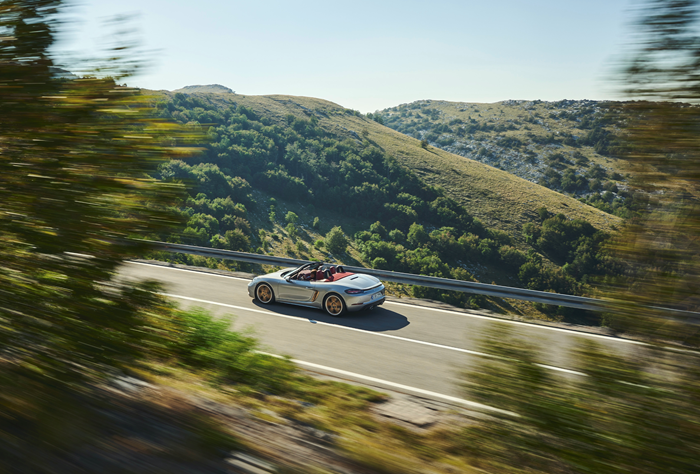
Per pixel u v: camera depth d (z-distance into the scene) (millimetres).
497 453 2439
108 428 3000
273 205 98000
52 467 2578
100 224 3156
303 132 139125
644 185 2084
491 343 2607
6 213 3154
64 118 3168
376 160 122000
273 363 5375
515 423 2404
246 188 94000
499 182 126062
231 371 4883
